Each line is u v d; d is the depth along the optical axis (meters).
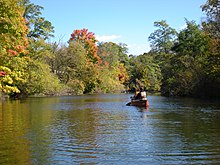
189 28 50.47
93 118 18.69
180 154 9.60
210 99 38.78
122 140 11.69
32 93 49.69
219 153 9.70
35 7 44.72
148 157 9.30
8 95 43.69
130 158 9.20
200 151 9.94
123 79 85.69
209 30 37.66
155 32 68.44
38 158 9.20
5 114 21.14
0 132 13.48
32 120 17.70
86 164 8.62
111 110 24.25
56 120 17.66
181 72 48.19
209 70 38.00
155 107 26.67
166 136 12.44
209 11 36.75
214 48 35.38
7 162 8.80
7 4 21.50
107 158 9.20
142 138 12.06
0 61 28.39
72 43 65.62
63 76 62.59
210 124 15.66
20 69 36.78
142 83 79.94
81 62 63.69
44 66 49.06
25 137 12.31
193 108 25.20
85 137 12.32
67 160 9.00
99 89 70.81
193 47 50.00
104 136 12.52
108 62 80.88
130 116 19.72
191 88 44.16
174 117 18.86
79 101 37.25
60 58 62.62
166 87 54.47
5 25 22.42
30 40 43.91
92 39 73.38
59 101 36.75
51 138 12.10
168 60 56.28
